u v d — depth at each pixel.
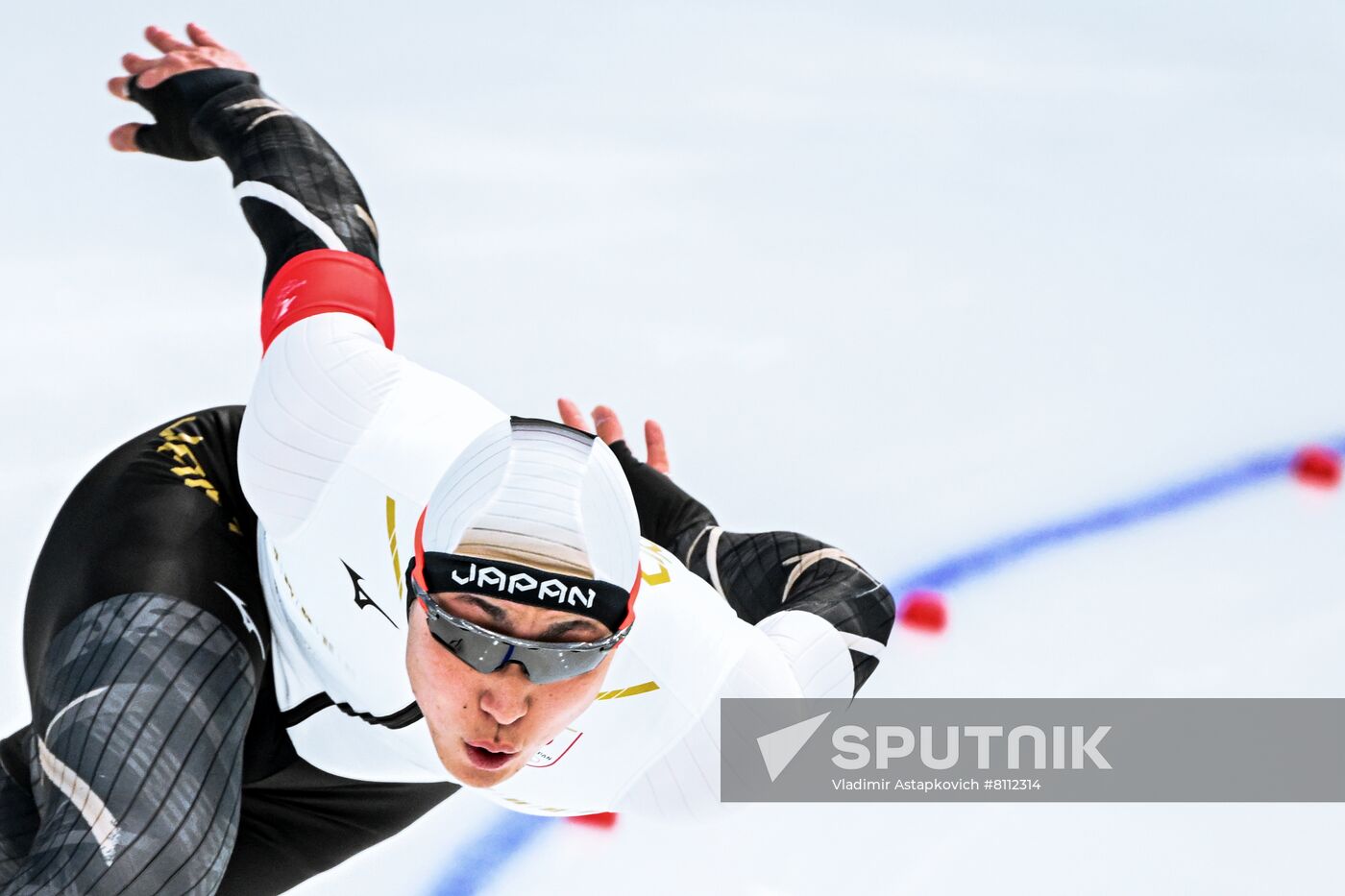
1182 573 15.91
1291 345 19.56
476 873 12.05
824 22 23.66
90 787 8.45
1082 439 17.47
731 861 12.22
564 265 18.42
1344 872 12.40
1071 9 24.91
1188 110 23.48
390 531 8.70
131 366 15.55
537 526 7.35
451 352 16.81
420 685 7.93
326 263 10.11
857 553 15.56
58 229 16.95
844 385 17.61
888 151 21.59
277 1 21.08
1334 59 24.89
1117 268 20.41
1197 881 12.21
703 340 17.81
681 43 22.52
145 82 11.89
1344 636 15.30
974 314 19.12
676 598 8.90
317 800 10.52
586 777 8.98
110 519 9.92
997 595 15.34
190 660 9.07
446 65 21.00
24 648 10.12
